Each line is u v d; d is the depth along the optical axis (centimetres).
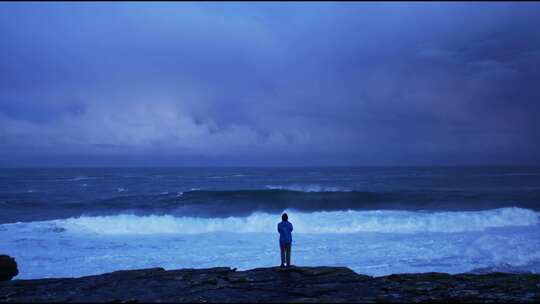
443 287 896
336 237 1791
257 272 1029
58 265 1376
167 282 953
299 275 1000
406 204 2923
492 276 988
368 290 875
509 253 1480
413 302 785
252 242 1723
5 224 2053
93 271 1312
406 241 1695
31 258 1456
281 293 857
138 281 963
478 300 800
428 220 2097
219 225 2062
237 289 890
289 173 9425
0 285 938
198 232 1952
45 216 2508
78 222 2098
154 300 801
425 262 1383
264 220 2127
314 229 1956
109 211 2683
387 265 1352
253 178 7025
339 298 809
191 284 933
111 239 1784
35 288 909
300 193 3322
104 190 4475
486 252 1498
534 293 848
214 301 793
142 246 1650
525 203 2903
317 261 1405
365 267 1331
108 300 799
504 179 6169
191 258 1462
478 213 2236
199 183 5675
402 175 7819
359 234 1856
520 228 1973
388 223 2045
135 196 3328
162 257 1477
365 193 3222
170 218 2180
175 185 5306
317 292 860
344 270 1038
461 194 3353
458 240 1702
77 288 904
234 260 1437
